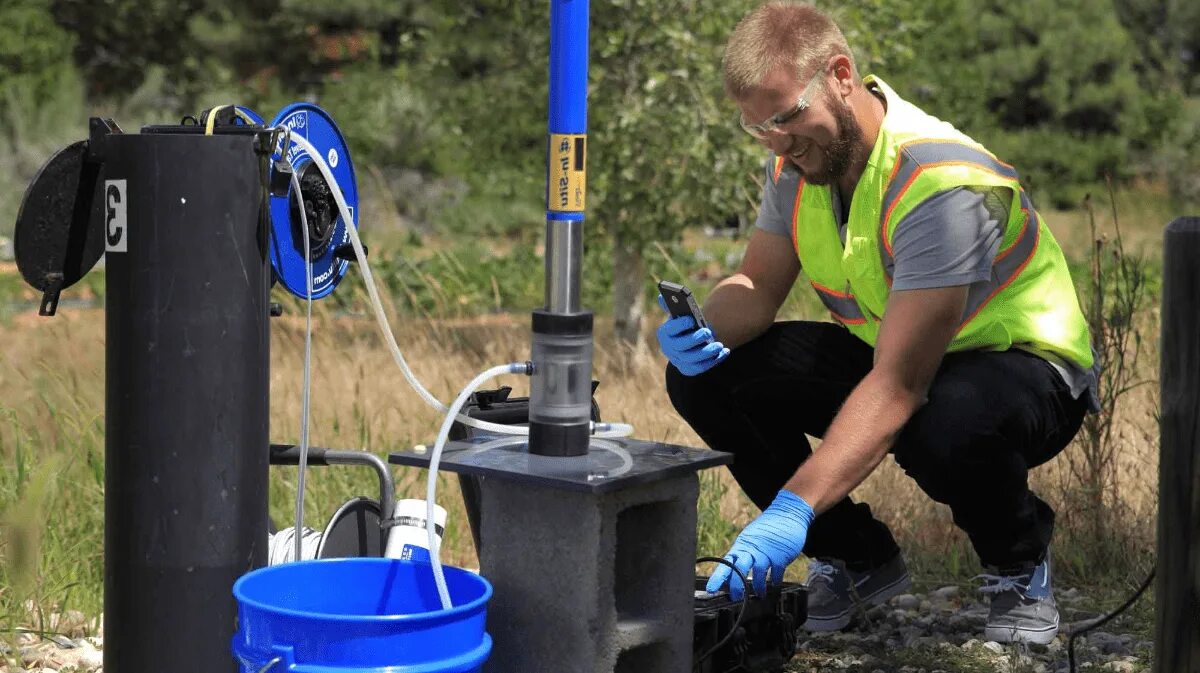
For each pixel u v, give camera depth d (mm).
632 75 8531
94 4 19406
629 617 2551
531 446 2578
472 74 9859
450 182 18969
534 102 9125
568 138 2484
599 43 8375
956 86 18938
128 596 2535
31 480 4383
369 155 18922
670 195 8562
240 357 2525
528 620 2467
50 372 5543
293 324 7984
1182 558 2246
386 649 2162
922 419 3098
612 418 5809
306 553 3094
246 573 2566
